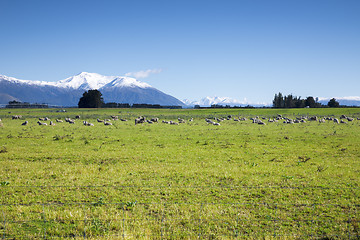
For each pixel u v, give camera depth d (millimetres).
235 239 10750
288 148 31625
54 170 20766
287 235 11008
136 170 20797
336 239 10828
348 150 30000
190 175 19406
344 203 14148
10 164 22562
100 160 24797
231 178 18750
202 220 12344
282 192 15852
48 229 11273
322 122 80000
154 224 11836
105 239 10367
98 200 14531
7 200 14328
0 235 10648
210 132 50281
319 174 19812
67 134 45375
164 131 52094
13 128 56312
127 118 107312
